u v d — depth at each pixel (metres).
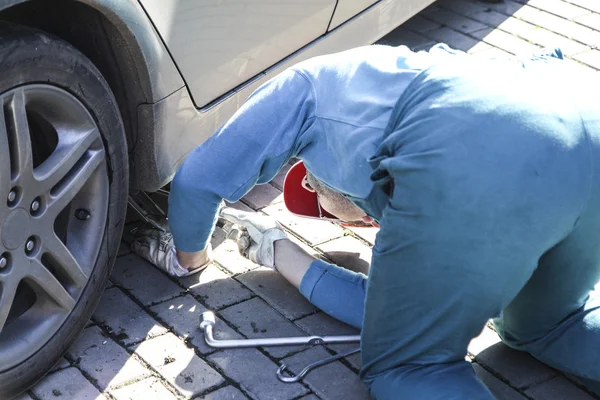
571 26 4.93
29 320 2.37
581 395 2.55
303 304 2.85
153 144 2.66
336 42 3.50
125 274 2.90
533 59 2.24
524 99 2.03
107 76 2.54
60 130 2.32
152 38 2.46
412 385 2.24
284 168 3.65
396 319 2.22
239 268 2.99
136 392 2.43
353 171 2.27
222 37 2.77
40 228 2.25
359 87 2.31
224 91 2.88
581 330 2.44
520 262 2.05
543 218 2.01
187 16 2.58
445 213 2.01
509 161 1.97
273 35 3.04
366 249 3.17
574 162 2.01
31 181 2.18
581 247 2.19
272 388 2.48
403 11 4.10
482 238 2.01
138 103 2.58
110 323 2.68
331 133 2.34
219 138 2.49
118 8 2.30
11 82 2.06
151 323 2.70
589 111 2.07
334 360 2.60
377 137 2.22
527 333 2.54
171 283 2.88
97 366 2.51
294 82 2.42
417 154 2.03
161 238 2.90
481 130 1.99
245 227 2.93
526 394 2.54
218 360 2.57
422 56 2.33
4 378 2.24
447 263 2.06
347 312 2.72
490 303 2.10
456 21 4.95
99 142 2.39
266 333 2.71
